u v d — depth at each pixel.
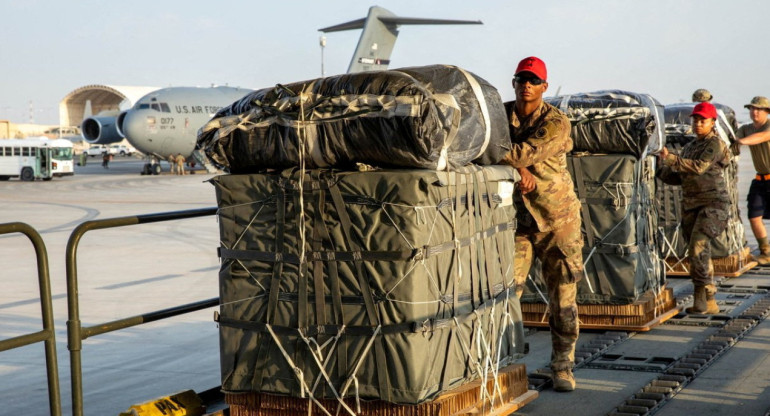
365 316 3.47
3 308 8.58
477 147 3.83
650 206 6.79
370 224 3.43
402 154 3.41
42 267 3.43
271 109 3.63
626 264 6.27
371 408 3.55
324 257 3.52
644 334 6.46
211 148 3.83
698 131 7.03
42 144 41.56
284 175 3.58
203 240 15.84
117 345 6.73
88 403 5.00
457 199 3.67
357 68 39.69
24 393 5.28
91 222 3.62
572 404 4.61
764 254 10.41
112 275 11.08
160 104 42.69
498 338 4.14
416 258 3.39
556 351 4.94
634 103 6.34
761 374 5.14
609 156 6.23
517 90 4.77
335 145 3.53
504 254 4.24
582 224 6.34
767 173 10.18
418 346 3.43
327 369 3.55
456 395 3.67
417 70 3.70
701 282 7.14
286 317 3.62
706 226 7.08
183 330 7.34
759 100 9.80
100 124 50.75
